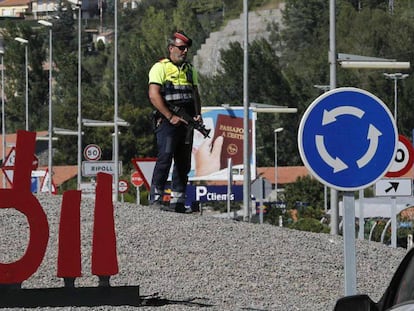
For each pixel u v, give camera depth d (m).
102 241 17.27
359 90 12.39
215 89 133.25
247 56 54.81
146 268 20.33
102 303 17.25
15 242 21.38
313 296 19.78
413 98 125.31
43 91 162.75
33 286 18.67
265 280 20.38
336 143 12.34
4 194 17.09
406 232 59.06
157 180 25.62
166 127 25.12
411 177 27.16
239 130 67.69
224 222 24.56
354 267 12.44
